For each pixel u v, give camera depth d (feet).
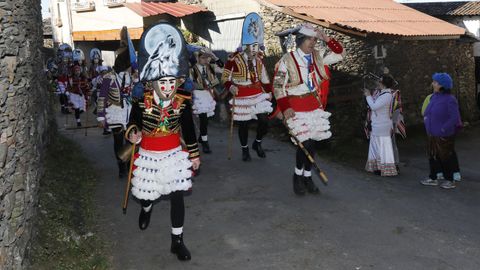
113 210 18.66
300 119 18.89
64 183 20.80
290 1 35.35
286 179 22.47
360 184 22.29
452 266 14.07
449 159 21.84
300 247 15.28
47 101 25.73
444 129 21.59
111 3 53.31
